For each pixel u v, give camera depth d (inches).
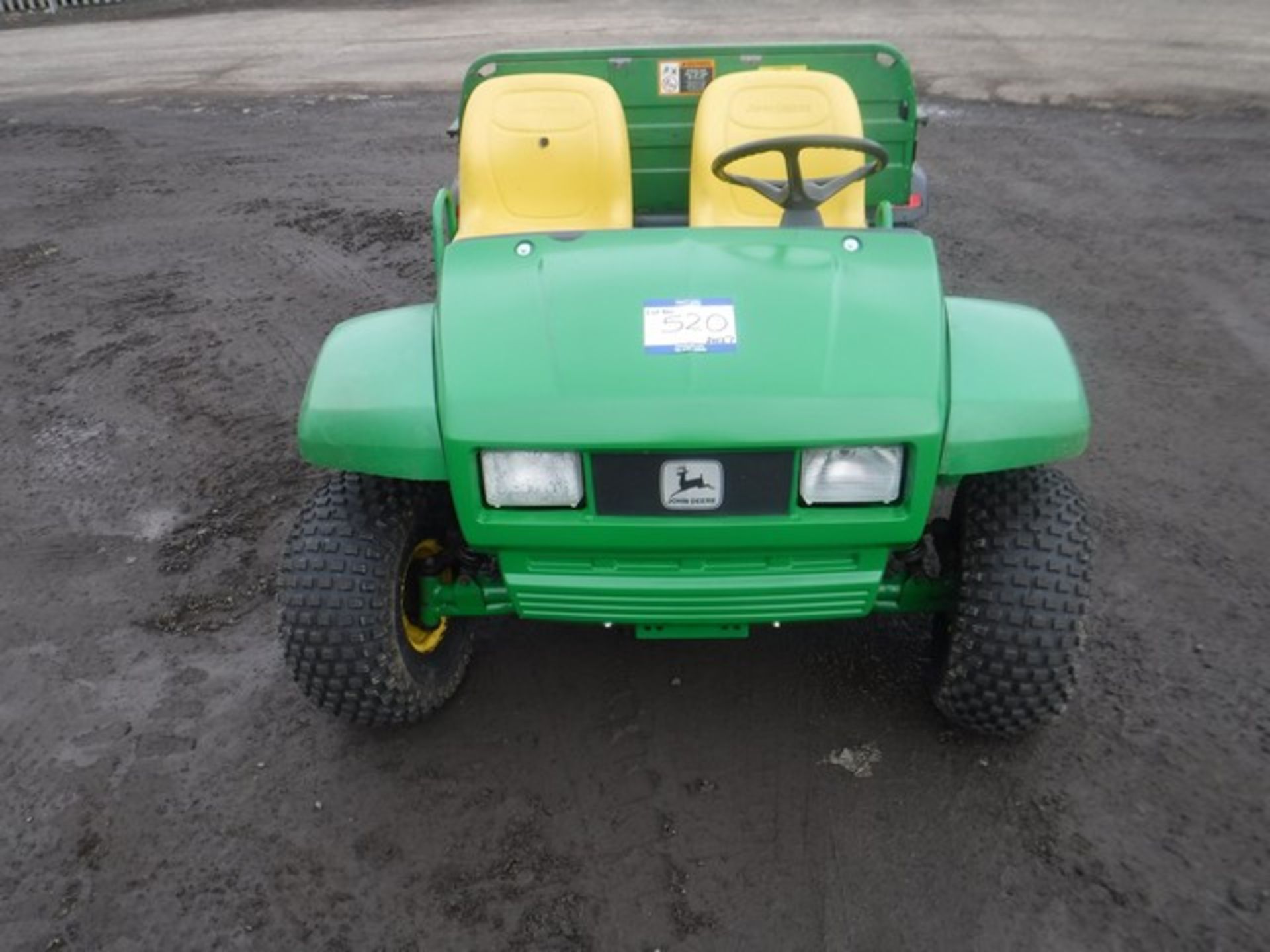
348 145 345.7
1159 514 149.9
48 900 100.1
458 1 595.2
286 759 114.9
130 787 112.1
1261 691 118.3
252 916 97.9
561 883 99.6
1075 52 410.9
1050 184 280.1
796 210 120.0
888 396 91.7
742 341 95.2
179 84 446.9
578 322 97.8
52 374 206.5
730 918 95.5
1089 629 128.0
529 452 92.0
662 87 157.1
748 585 96.3
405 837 105.1
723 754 112.8
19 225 291.3
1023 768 109.3
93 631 136.0
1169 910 94.3
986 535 102.3
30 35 594.2
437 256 141.9
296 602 104.7
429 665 116.1
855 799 106.8
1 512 162.2
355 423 97.3
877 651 125.9
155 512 161.2
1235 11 466.6
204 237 274.7
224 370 205.2
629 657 126.7
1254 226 249.1
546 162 149.5
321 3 628.1
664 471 92.0
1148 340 199.5
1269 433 168.9
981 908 95.3
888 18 481.7
